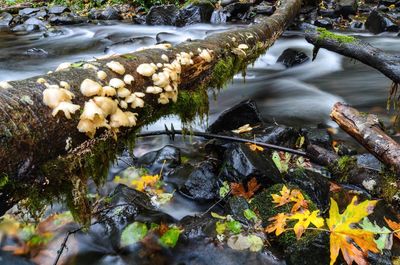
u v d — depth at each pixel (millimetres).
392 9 4184
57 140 684
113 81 812
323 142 1528
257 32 1864
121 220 1043
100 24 4453
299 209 1003
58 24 4438
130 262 959
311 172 1232
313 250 854
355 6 4129
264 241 938
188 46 1204
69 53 3379
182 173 1317
